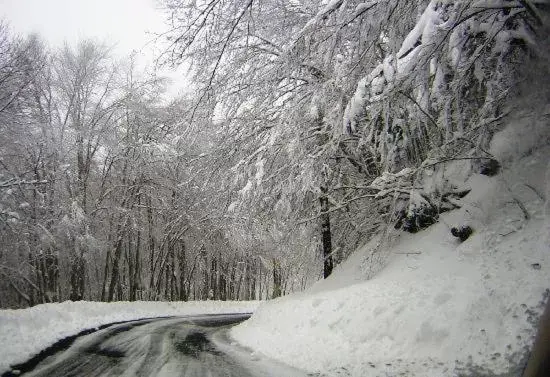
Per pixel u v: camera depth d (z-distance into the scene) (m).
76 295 27.14
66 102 28.06
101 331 13.94
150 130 26.98
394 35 6.93
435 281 7.96
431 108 7.77
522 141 8.80
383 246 11.70
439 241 9.66
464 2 5.91
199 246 35.03
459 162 10.39
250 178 13.38
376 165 11.80
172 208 31.27
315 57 8.16
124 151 29.05
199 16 6.98
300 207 13.98
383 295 8.63
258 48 11.87
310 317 10.11
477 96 8.13
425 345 6.57
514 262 6.93
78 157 28.55
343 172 13.60
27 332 11.29
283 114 11.95
